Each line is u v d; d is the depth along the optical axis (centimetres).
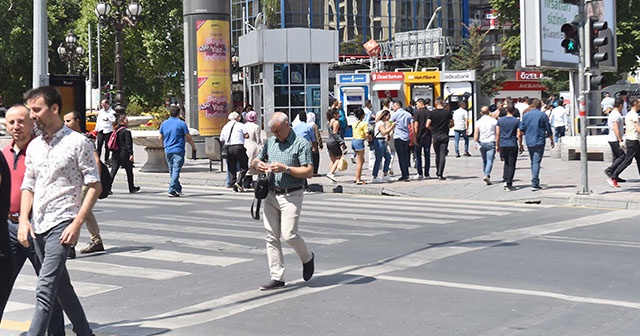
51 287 655
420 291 923
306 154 945
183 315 833
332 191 2236
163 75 7344
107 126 2762
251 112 2244
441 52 6762
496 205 1875
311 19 8519
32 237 679
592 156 3012
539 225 1481
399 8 9019
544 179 2328
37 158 667
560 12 3142
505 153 2052
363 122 2261
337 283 972
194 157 2122
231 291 944
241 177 2214
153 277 1033
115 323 805
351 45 8612
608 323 779
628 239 1302
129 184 2203
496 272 1029
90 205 662
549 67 3114
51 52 8044
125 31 7100
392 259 1130
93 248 1223
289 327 776
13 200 716
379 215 1661
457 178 2412
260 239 1340
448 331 754
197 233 1409
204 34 3159
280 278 950
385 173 2333
